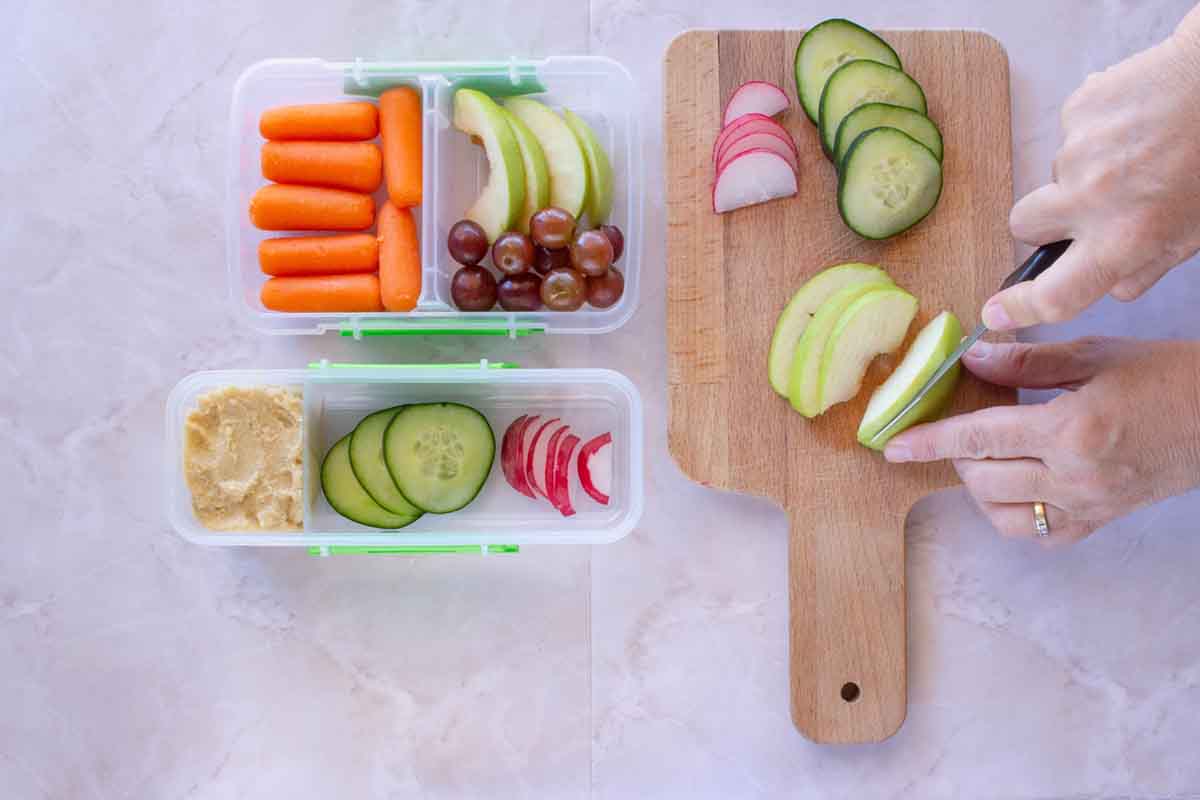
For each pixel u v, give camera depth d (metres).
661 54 1.28
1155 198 0.92
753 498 1.26
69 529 1.27
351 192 1.22
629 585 1.26
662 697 1.25
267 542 1.19
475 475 1.21
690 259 1.21
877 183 1.17
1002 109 1.22
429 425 1.21
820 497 1.20
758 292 1.21
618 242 1.22
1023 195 1.26
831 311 1.17
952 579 1.26
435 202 1.20
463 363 1.27
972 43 1.22
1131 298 1.01
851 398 1.20
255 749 1.25
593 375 1.20
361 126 1.21
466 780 1.25
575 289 1.17
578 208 1.20
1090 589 1.27
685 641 1.26
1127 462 1.05
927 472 1.20
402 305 1.20
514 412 1.25
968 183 1.22
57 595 1.27
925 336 1.17
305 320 1.26
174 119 1.28
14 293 1.28
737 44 1.22
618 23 1.28
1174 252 0.96
